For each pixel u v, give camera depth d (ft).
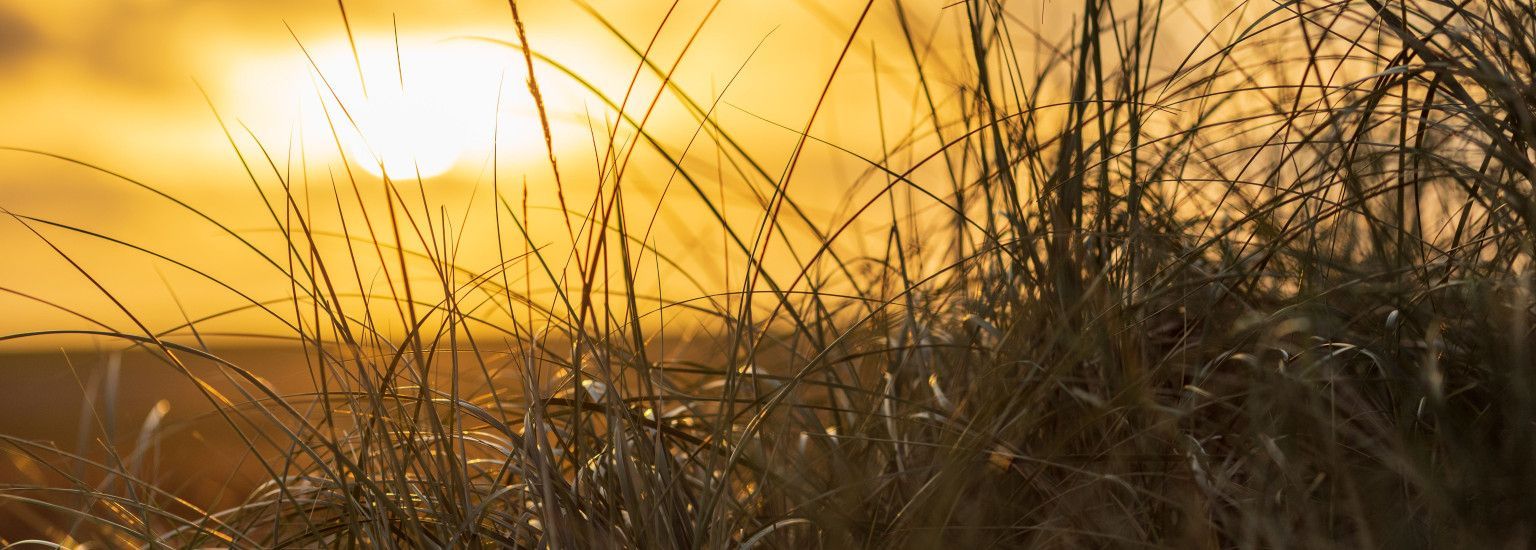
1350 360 6.83
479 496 7.27
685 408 7.68
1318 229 7.34
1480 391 6.76
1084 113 7.47
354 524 6.81
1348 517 6.60
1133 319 7.25
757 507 7.20
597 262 6.97
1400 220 6.97
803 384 7.30
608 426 6.87
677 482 6.89
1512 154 6.73
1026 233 7.52
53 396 8.22
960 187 7.98
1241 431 7.02
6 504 7.34
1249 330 7.04
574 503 6.89
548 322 7.16
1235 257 7.39
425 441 7.07
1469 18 6.97
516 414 7.62
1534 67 6.84
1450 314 6.93
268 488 7.58
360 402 7.26
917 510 6.82
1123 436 7.00
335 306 6.93
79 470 7.43
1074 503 6.91
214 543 7.33
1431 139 7.50
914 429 7.31
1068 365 7.06
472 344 7.11
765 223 7.14
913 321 7.52
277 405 7.22
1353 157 7.04
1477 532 6.38
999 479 7.06
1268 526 6.42
